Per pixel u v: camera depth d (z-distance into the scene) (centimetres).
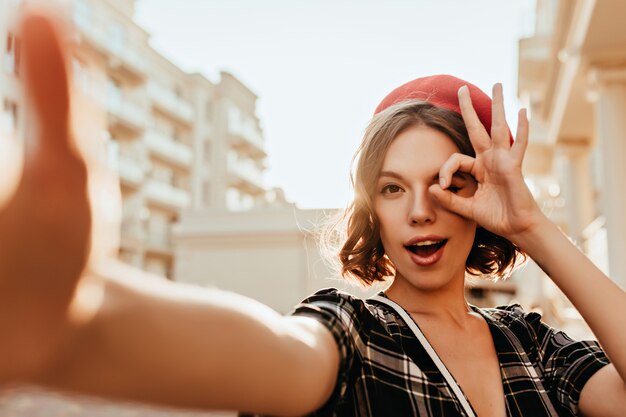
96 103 26
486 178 94
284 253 1975
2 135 24
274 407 44
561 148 1251
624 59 749
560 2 758
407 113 94
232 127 3431
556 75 1013
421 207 89
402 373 82
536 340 110
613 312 85
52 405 527
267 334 43
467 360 95
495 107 95
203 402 37
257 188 3738
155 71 2945
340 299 82
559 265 88
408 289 101
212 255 2055
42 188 25
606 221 761
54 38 23
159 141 2866
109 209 28
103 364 31
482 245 120
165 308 35
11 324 26
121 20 2598
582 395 99
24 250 25
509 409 93
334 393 63
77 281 27
